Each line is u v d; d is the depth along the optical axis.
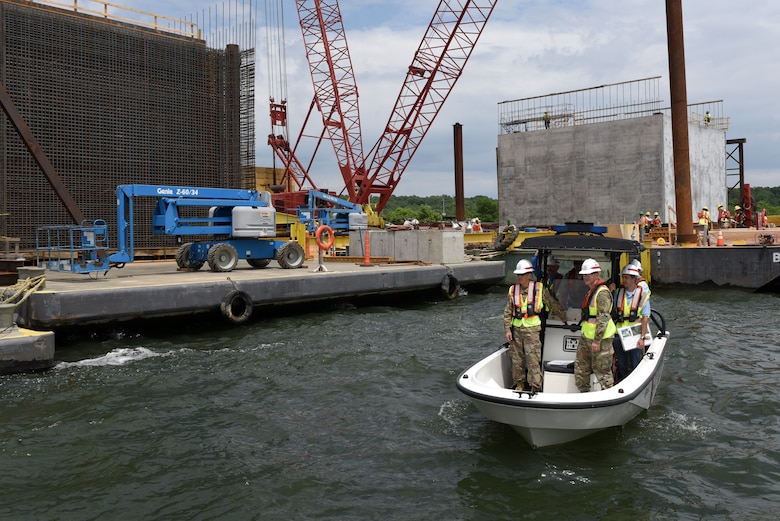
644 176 44.50
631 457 7.35
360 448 7.73
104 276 17.39
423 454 7.52
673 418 8.66
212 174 31.86
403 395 9.87
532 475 6.91
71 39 26.70
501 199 51.56
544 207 49.41
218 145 32.16
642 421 8.54
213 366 11.65
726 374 11.01
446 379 10.77
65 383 10.46
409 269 20.22
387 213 153.75
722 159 50.97
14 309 11.76
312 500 6.41
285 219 26.59
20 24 25.20
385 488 6.66
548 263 8.57
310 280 17.41
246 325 15.77
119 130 28.23
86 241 16.88
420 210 133.50
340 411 9.12
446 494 6.52
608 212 46.34
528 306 7.83
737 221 42.28
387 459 7.39
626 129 45.06
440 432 8.22
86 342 13.52
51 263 16.73
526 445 7.72
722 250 23.00
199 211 30.59
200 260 20.22
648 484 6.68
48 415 8.91
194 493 6.57
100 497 6.48
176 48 30.33
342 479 6.88
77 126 26.84
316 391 10.11
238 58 32.91
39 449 7.70
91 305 13.12
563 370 7.96
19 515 6.09
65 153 26.44
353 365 11.73
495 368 8.41
